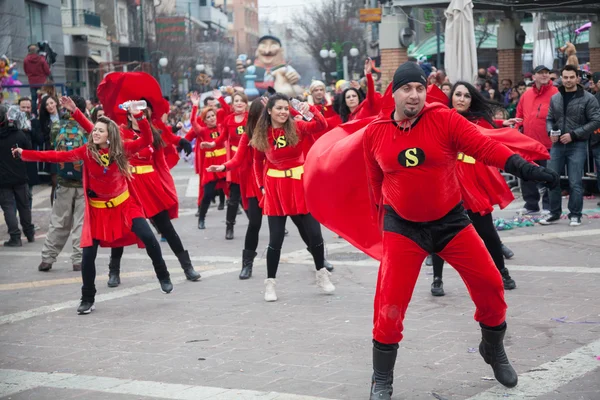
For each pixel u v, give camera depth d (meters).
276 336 6.45
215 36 82.12
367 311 7.16
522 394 4.79
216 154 12.55
